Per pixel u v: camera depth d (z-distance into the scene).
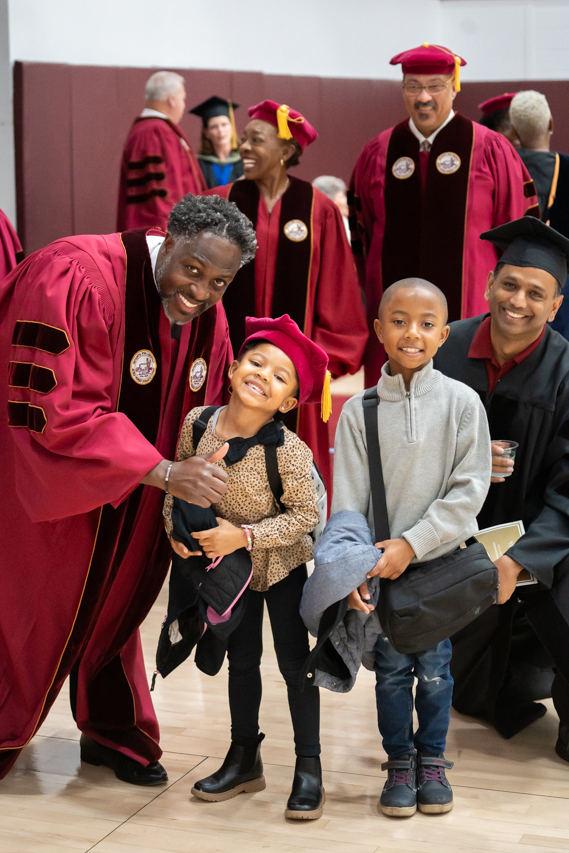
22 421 2.27
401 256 4.14
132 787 2.54
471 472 2.32
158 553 2.57
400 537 2.32
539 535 2.57
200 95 7.23
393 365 2.41
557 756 2.70
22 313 2.27
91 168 6.58
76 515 2.39
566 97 8.77
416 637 2.28
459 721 2.95
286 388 2.29
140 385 2.39
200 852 2.21
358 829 2.31
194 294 2.27
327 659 2.37
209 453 2.34
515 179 4.09
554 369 2.71
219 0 7.30
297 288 3.87
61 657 2.46
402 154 4.12
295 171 8.05
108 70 6.56
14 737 2.52
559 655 2.60
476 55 9.38
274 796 2.49
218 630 2.28
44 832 2.30
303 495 2.31
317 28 7.93
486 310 4.12
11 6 6.14
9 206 6.09
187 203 2.26
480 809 2.40
